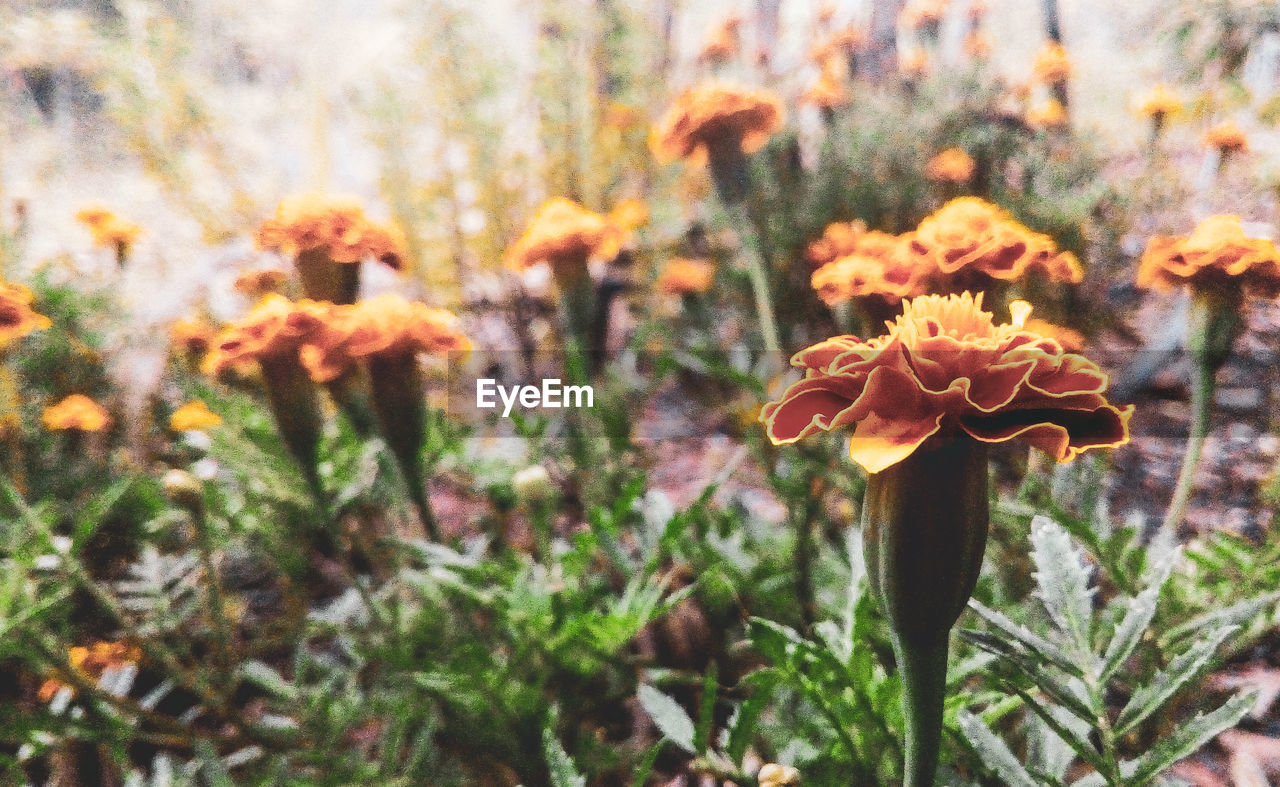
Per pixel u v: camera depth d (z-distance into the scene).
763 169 0.60
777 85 0.78
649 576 0.28
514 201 0.67
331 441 0.38
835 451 0.32
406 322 0.26
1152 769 0.18
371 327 0.26
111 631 0.37
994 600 0.27
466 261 0.68
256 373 0.37
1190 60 0.62
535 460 0.39
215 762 0.24
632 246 0.67
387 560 0.36
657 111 0.72
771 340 0.40
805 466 0.32
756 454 0.35
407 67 0.64
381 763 0.29
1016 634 0.19
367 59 0.70
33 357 0.44
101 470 0.41
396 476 0.32
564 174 0.68
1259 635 0.25
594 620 0.26
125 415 0.47
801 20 0.90
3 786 0.27
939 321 0.17
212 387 0.44
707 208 0.65
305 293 0.30
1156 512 0.40
